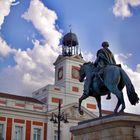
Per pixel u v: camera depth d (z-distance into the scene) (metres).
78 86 59.50
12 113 53.09
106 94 13.10
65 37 63.28
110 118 11.42
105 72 12.47
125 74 12.26
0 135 49.81
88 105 58.66
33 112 54.56
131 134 11.03
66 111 56.50
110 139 11.38
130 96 11.96
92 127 12.20
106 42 13.63
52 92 56.94
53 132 55.47
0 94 55.00
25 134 53.31
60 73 61.06
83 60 61.22
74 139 13.12
